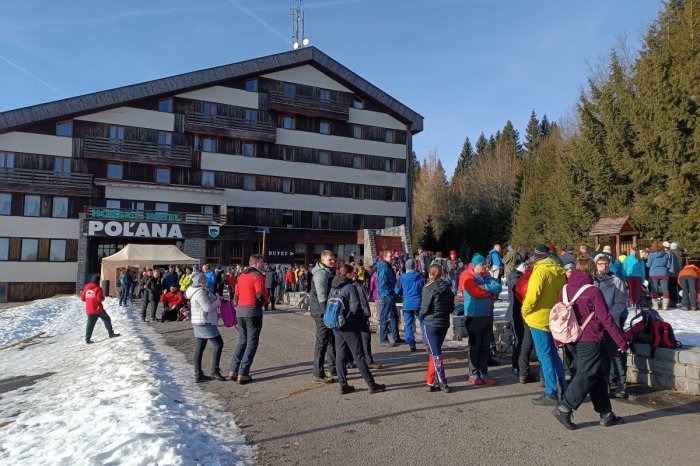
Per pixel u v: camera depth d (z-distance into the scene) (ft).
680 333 27.84
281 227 142.51
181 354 35.35
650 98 88.22
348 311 22.22
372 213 155.33
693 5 84.99
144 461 14.34
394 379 24.86
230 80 138.62
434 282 22.70
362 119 156.56
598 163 107.45
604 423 17.06
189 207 132.16
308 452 15.72
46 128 119.85
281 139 145.07
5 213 116.57
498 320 33.42
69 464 14.89
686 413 18.31
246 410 20.77
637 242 61.62
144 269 93.30
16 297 115.85
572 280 17.57
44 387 29.12
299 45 161.17
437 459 14.73
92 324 44.91
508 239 182.50
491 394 21.59
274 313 60.23
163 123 130.72
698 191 80.02
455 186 260.21
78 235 121.08
